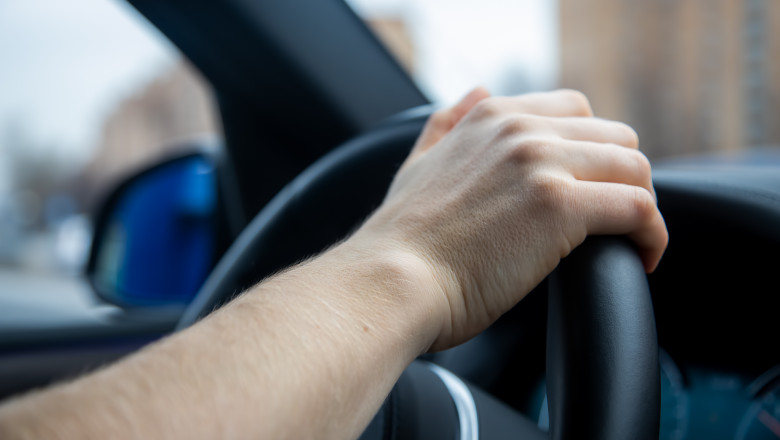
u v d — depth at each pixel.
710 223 0.69
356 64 1.20
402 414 0.48
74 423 0.28
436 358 0.79
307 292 0.38
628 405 0.38
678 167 0.80
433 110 0.69
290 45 1.15
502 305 0.43
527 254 0.43
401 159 0.68
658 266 0.76
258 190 1.34
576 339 0.41
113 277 1.54
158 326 1.44
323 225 0.71
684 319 0.76
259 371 0.32
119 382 0.30
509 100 0.53
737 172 0.72
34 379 1.31
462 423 0.49
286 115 1.25
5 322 1.36
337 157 0.71
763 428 0.71
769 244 0.67
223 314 0.36
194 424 0.29
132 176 1.55
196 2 1.12
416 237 0.44
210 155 1.45
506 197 0.44
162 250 1.50
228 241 1.42
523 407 0.80
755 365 0.72
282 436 0.32
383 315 0.38
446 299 0.42
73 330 1.36
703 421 0.74
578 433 0.39
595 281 0.42
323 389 0.34
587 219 0.43
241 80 1.23
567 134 0.48
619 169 0.46
